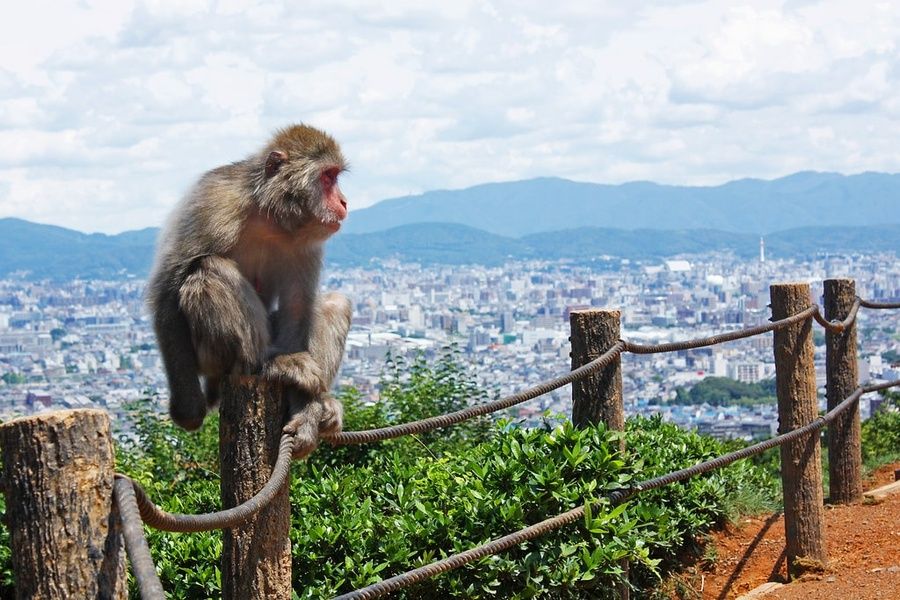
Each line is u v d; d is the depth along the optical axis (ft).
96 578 9.98
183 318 18.02
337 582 20.52
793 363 25.79
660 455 27.89
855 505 31.32
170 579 21.06
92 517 9.99
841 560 26.21
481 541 21.09
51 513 9.83
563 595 21.33
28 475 9.82
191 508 25.86
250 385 14.82
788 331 25.79
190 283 17.69
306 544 21.27
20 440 9.82
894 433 40.04
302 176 19.76
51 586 9.85
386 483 24.97
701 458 29.17
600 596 21.80
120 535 10.23
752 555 26.89
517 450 23.16
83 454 9.96
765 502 30.07
